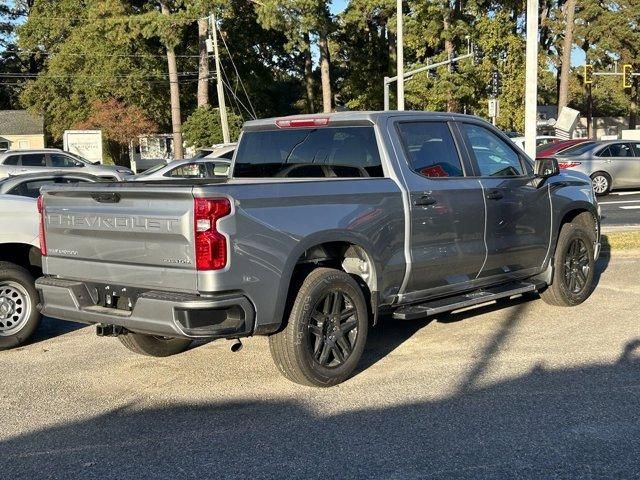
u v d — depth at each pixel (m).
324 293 5.56
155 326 5.06
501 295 7.00
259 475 4.25
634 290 8.84
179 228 4.94
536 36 12.05
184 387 5.85
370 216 5.87
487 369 6.06
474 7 44.84
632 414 5.04
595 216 8.48
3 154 24.53
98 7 45.59
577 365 6.11
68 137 43.06
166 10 45.97
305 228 5.39
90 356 6.82
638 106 72.75
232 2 44.38
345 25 49.41
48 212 5.83
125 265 5.31
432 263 6.39
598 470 4.22
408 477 4.18
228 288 4.96
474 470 4.25
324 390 5.66
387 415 5.12
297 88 68.12
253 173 7.11
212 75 51.91
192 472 4.32
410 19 43.47
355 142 6.40
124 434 4.93
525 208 7.35
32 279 7.25
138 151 56.31
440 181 6.51
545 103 76.75
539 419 4.98
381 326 7.50
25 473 4.36
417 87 44.00
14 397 5.73
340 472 4.26
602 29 58.03
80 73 53.31
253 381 5.94
